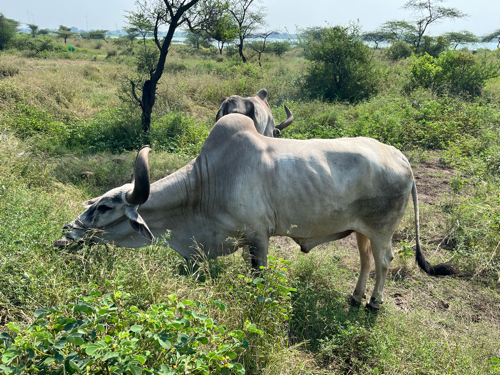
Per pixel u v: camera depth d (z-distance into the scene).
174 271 3.05
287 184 3.09
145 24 8.53
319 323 3.13
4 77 12.90
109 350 1.71
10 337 1.78
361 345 2.90
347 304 3.56
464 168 6.98
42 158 6.36
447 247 4.67
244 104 4.79
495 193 5.51
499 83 14.22
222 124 3.22
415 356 2.77
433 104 9.93
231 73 16.12
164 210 3.16
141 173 2.66
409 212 5.28
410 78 13.75
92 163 6.39
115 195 2.95
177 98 11.46
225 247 3.30
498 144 7.66
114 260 2.95
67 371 1.70
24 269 2.64
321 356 2.83
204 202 3.17
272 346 2.49
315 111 10.44
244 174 3.07
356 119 9.83
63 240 2.92
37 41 32.66
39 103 9.70
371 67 13.98
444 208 5.51
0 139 5.43
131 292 2.52
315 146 3.25
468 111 9.47
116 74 15.84
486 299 3.73
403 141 8.34
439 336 3.07
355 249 4.62
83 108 10.46
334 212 3.19
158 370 1.87
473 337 3.11
